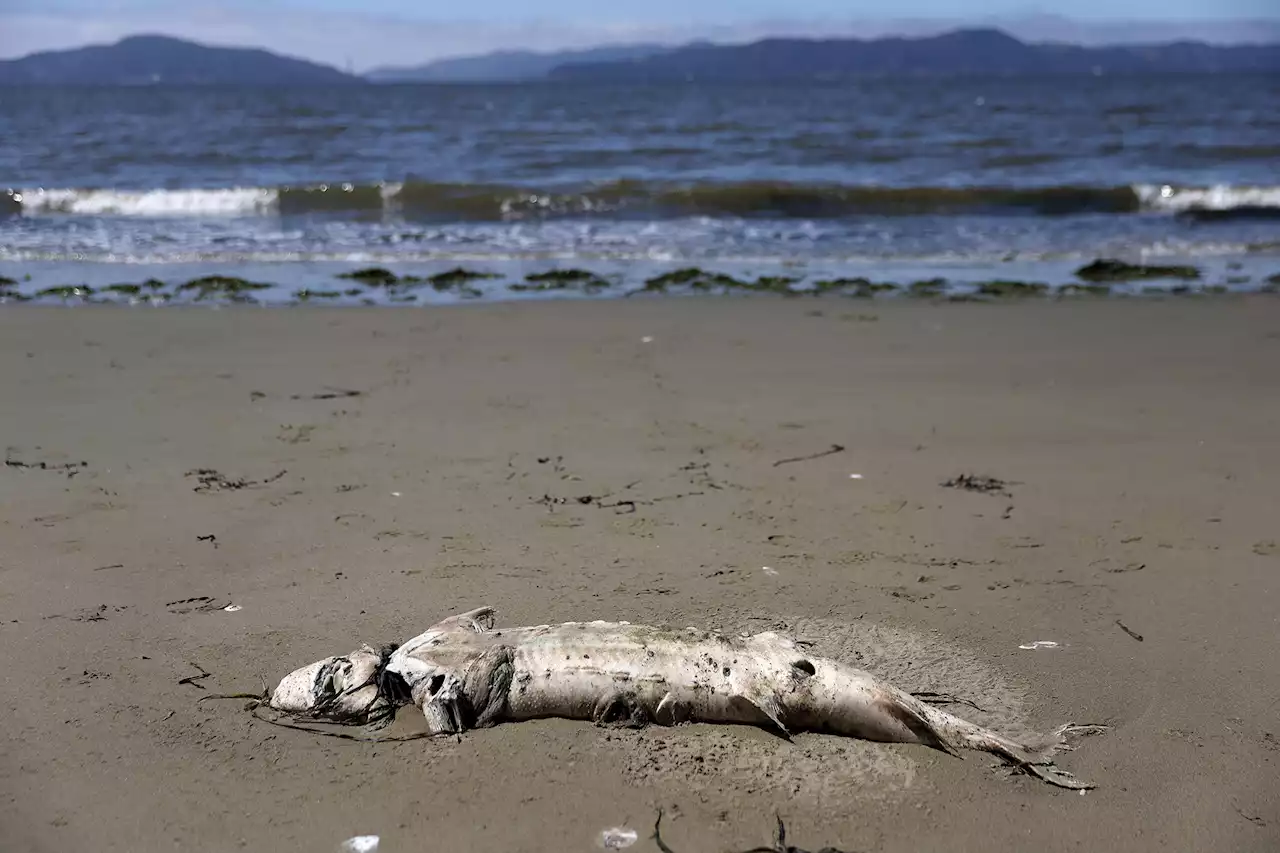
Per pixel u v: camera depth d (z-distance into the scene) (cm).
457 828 228
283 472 360
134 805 232
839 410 414
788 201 985
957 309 588
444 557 312
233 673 268
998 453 378
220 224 893
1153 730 251
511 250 777
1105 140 1509
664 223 910
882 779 239
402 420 401
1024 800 234
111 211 959
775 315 569
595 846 224
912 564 312
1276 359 484
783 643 254
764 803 233
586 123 1944
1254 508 339
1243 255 780
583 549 317
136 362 469
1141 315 575
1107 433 393
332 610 290
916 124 1861
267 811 231
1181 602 294
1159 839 226
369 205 987
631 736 249
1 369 454
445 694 250
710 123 1927
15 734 248
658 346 504
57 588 297
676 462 370
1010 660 273
